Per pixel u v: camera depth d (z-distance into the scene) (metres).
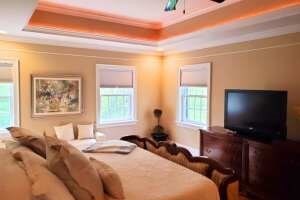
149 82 5.98
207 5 3.89
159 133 5.86
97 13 4.42
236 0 3.61
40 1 3.85
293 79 3.56
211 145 4.08
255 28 3.68
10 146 2.38
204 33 4.11
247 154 3.47
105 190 1.88
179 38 4.64
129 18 4.71
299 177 2.90
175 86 5.74
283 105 3.32
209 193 2.08
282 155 3.05
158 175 2.30
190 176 2.28
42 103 4.68
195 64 5.17
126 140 3.63
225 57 4.55
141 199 1.84
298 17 3.07
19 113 4.48
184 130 5.53
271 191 3.20
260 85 3.99
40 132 4.70
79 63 5.04
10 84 4.47
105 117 5.54
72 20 4.26
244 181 3.52
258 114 3.64
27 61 4.52
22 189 1.59
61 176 1.73
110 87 5.46
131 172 2.37
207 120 4.91
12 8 2.78
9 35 4.26
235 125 4.01
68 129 4.78
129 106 5.85
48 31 4.06
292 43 3.56
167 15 4.49
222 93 4.63
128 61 5.65
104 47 5.26
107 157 2.83
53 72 4.77
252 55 4.10
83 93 5.12
